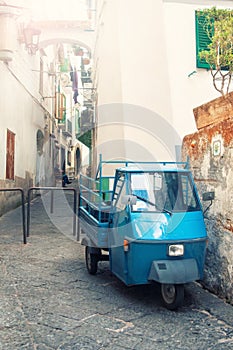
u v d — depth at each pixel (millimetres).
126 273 4312
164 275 3961
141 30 9250
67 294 4660
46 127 17922
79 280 5219
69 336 3555
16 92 11945
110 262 4898
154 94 9109
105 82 11055
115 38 9898
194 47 8922
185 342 3479
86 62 18594
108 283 5113
